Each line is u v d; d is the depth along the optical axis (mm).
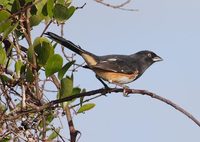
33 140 7746
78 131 8531
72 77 8188
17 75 7898
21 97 8016
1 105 8375
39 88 7844
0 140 7672
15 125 7676
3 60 7930
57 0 8344
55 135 8422
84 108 8688
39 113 7938
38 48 7746
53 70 7809
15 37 8125
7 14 7547
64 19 7996
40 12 8195
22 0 8125
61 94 7980
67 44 9266
